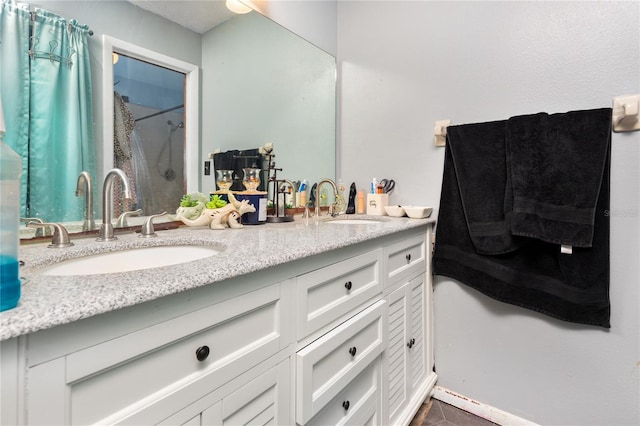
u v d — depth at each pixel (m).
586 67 1.19
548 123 1.19
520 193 1.21
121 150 1.01
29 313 0.39
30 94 0.82
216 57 1.29
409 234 1.36
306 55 1.71
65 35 0.88
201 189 1.24
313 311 0.83
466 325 1.48
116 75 1.00
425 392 1.42
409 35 1.63
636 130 1.11
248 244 0.83
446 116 1.52
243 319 0.65
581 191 1.11
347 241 0.90
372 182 1.72
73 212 0.90
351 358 0.94
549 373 1.28
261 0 1.47
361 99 1.82
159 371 0.51
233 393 0.62
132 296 0.46
